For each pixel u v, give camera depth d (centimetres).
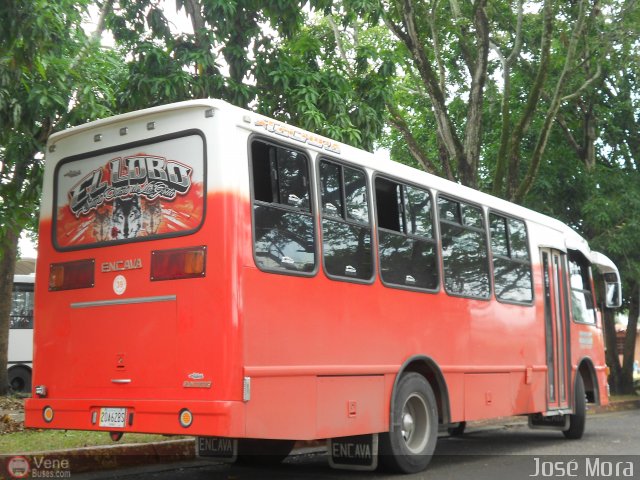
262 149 686
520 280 1083
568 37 2044
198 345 641
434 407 864
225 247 641
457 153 1766
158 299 668
